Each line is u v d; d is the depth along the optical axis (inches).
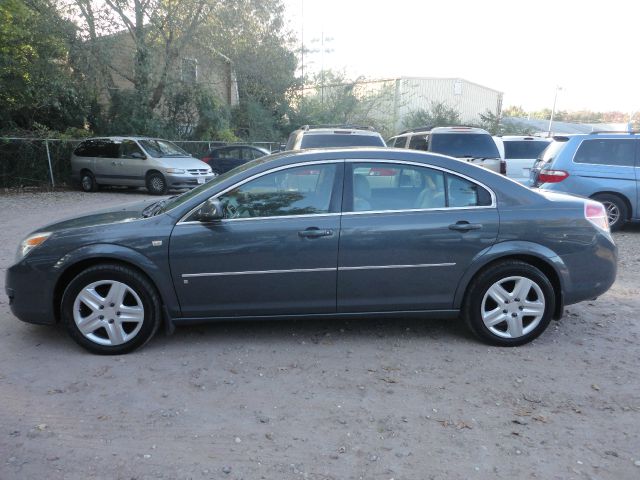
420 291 165.2
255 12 880.3
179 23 782.5
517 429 123.2
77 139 705.6
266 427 124.1
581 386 143.8
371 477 106.4
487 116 1491.1
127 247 157.8
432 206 165.0
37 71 687.1
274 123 1154.0
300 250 159.9
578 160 345.4
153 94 842.8
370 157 166.9
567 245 165.5
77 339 161.3
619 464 110.5
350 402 135.3
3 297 217.3
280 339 175.5
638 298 221.0
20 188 671.1
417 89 1489.9
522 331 167.8
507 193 167.0
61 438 119.0
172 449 115.4
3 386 142.7
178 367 154.7
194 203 161.8
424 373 151.3
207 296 161.9
